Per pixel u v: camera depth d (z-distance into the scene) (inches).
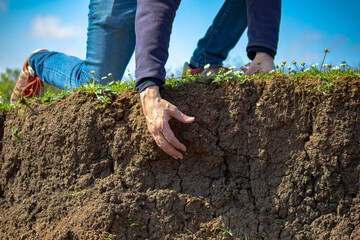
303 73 52.4
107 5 65.1
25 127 59.0
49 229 50.9
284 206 49.4
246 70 62.5
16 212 55.1
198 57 72.4
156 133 47.5
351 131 48.8
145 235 48.8
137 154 52.2
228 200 50.7
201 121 51.8
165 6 49.4
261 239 48.7
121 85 57.2
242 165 51.7
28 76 73.0
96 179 52.8
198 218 49.6
